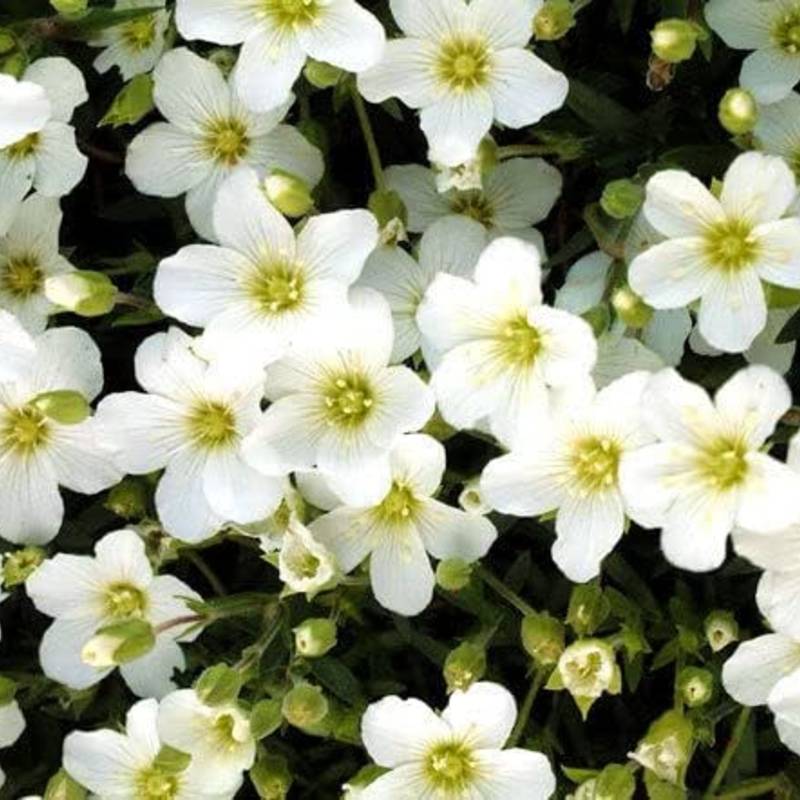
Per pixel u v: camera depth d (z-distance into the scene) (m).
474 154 0.36
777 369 0.36
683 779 0.36
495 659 0.37
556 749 0.37
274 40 0.36
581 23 0.38
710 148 0.36
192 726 0.36
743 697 0.35
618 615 0.36
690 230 0.34
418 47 0.36
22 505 0.37
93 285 0.36
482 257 0.34
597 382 0.35
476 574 0.37
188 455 0.36
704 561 0.34
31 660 0.39
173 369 0.36
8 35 0.37
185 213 0.38
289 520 0.36
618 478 0.34
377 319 0.35
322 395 0.36
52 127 0.37
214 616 0.37
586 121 0.37
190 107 0.37
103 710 0.38
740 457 0.34
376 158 0.37
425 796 0.36
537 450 0.35
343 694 0.37
